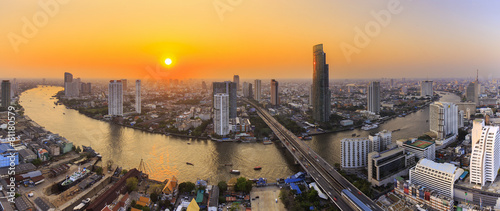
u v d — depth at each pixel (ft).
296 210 520.83
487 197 514.27
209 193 581.94
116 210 522.47
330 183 609.42
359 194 558.56
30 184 629.51
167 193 568.82
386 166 632.38
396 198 556.10
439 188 556.51
